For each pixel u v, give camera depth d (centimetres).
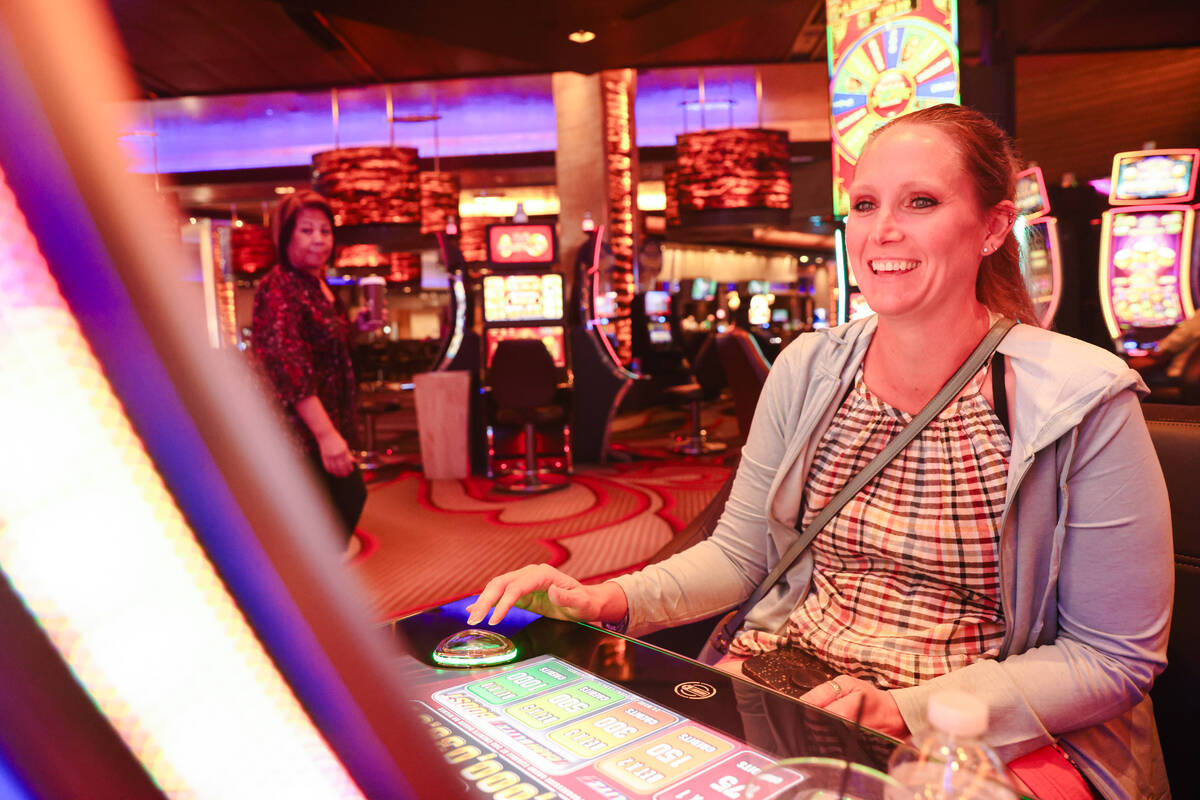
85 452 18
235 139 1055
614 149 804
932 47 296
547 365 510
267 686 21
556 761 60
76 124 17
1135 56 851
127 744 20
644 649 82
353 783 23
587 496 502
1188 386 356
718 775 58
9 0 16
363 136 1070
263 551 21
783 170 923
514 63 771
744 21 704
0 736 19
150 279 18
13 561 18
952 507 98
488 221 1416
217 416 20
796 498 112
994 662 90
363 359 1372
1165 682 107
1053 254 461
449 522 440
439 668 78
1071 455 90
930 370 101
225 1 605
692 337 1234
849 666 101
